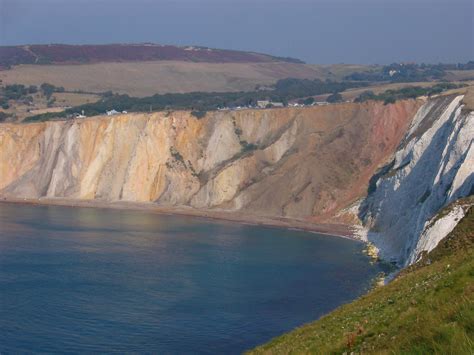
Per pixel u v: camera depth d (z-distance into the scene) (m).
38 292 71.19
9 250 92.12
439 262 36.12
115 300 69.12
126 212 135.88
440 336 17.89
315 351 25.84
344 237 110.81
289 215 130.50
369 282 78.56
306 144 143.38
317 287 76.12
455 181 83.69
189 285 76.00
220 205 140.12
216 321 62.97
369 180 131.50
